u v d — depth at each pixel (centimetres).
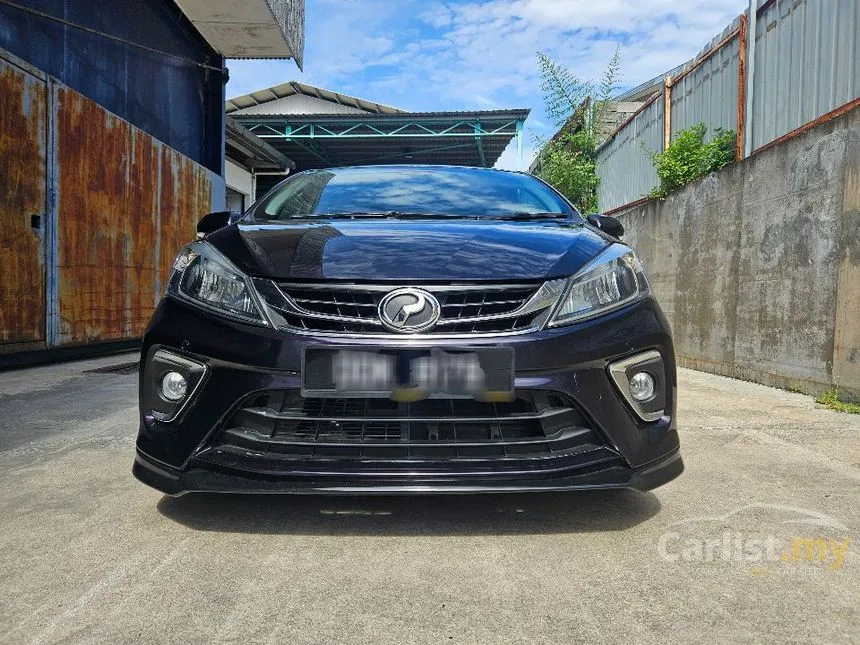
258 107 2414
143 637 137
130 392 453
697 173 675
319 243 217
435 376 185
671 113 800
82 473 254
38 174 584
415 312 188
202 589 159
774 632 140
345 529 197
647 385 198
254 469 181
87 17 735
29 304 577
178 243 912
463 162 2283
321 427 188
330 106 2403
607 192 1101
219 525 199
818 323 445
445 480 179
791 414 389
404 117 1792
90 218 677
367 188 303
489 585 162
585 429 190
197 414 188
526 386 186
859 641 136
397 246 213
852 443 314
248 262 204
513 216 279
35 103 578
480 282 194
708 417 380
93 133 680
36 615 146
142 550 181
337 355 185
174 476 188
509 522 204
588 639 137
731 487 242
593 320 195
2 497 225
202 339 191
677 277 688
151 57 902
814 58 502
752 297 535
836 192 425
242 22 975
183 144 1022
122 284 748
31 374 549
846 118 416
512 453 187
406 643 135
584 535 194
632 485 189
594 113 1242
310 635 138
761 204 521
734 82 641
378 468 181
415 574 167
